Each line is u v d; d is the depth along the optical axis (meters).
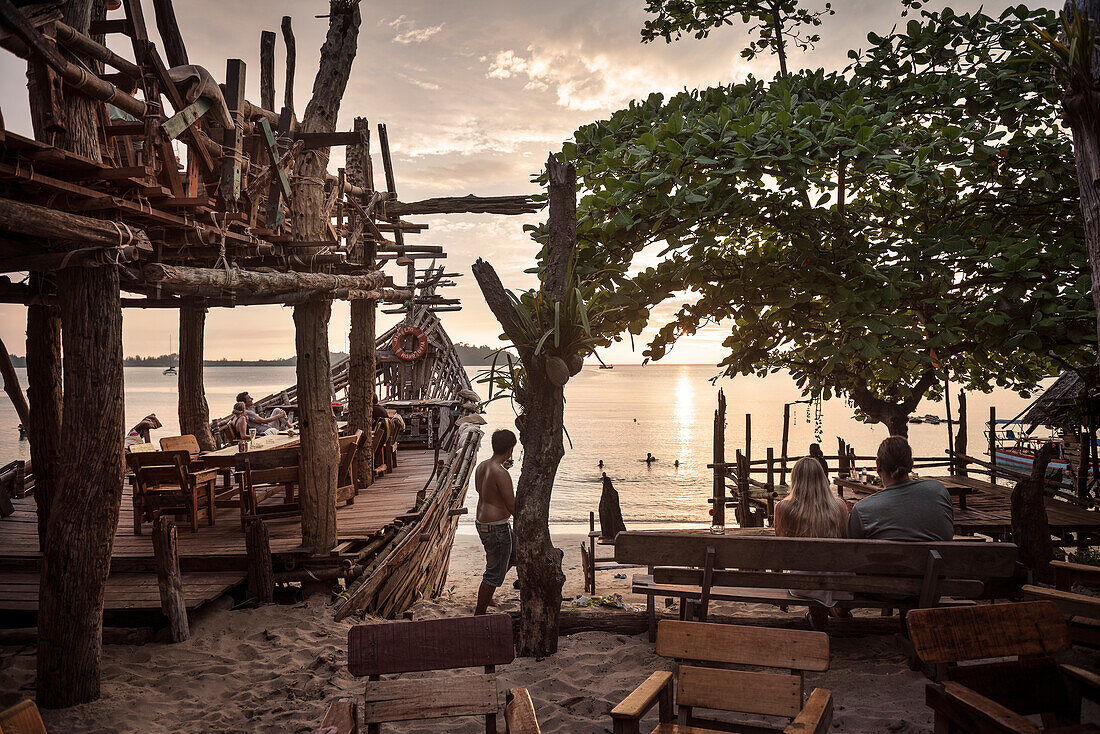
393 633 3.29
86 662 4.87
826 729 2.83
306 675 5.32
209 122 6.64
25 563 7.37
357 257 10.01
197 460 8.89
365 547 8.26
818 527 4.89
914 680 4.45
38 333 7.25
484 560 16.16
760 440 73.88
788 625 5.46
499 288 5.39
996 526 7.12
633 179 6.61
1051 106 6.70
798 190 6.47
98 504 4.88
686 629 3.28
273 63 8.71
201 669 5.49
